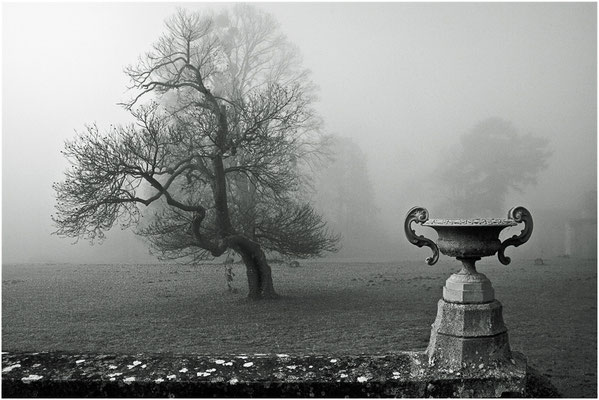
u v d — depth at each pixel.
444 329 2.70
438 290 10.41
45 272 10.90
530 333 7.96
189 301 9.83
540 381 2.75
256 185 12.21
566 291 9.47
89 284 10.20
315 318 9.08
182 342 8.12
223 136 11.46
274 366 2.68
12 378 2.46
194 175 11.91
